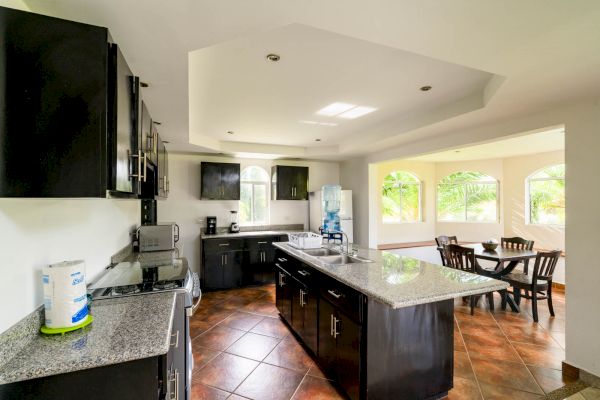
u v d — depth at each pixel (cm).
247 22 132
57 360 104
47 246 144
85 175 107
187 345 191
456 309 389
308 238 319
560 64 171
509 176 620
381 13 126
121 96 122
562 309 390
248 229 551
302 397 213
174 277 217
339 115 334
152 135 221
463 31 140
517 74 184
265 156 532
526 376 238
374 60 204
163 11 123
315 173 598
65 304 126
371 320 184
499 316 365
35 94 103
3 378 96
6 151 101
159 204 486
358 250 317
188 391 190
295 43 181
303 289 278
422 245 628
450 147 349
